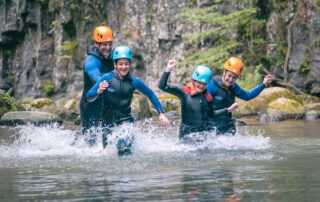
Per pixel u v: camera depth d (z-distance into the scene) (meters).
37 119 11.20
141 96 14.05
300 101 14.64
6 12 26.22
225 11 19.81
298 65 17.33
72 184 3.30
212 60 18.64
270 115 11.60
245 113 13.41
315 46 16.92
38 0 25.42
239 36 19.55
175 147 5.58
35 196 2.92
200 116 5.85
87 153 5.23
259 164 4.18
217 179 3.41
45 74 24.98
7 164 4.41
